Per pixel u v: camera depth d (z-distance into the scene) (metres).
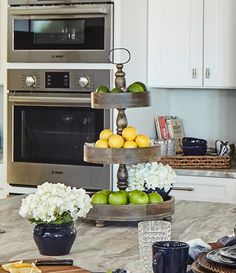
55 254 2.33
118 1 4.29
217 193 4.43
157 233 2.13
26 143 4.62
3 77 4.75
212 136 5.07
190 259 2.12
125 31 4.38
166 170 2.91
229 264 1.88
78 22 4.39
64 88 4.46
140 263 2.22
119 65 2.92
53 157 4.55
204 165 4.52
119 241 2.54
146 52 4.74
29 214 2.34
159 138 4.86
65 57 4.44
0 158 5.03
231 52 4.56
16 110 4.62
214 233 2.65
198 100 5.09
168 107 5.13
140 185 2.89
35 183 4.62
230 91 5.01
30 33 4.54
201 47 4.62
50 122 4.53
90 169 4.43
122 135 2.88
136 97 2.87
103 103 2.88
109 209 2.76
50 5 4.48
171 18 4.67
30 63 4.55
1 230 2.70
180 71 4.68
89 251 2.39
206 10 4.59
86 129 4.42
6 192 4.73
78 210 2.37
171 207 2.86
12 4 4.60
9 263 2.12
